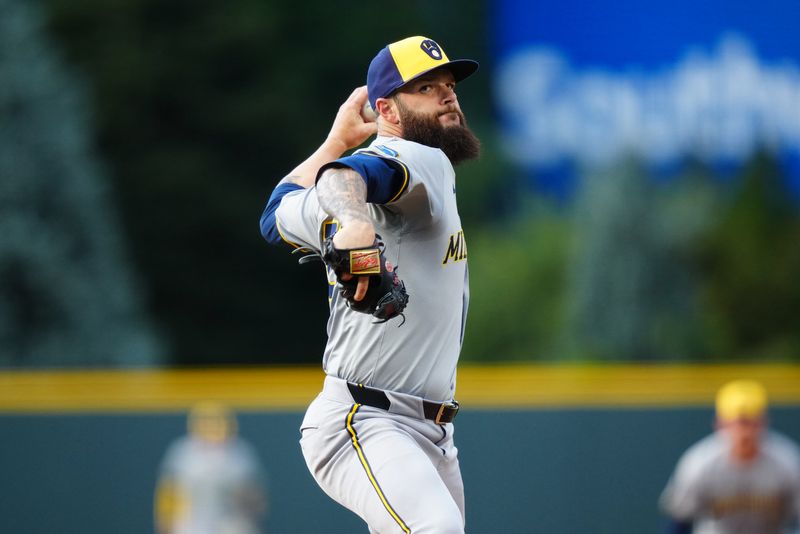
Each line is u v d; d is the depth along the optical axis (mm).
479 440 29969
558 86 75000
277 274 71375
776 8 69875
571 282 62094
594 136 73125
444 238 11977
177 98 71125
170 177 70062
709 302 61500
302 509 29828
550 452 29875
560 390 30047
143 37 71375
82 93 68312
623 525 29609
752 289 61656
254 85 72875
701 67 70625
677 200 64500
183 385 30594
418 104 12188
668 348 60125
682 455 29797
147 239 69938
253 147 72250
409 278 11898
